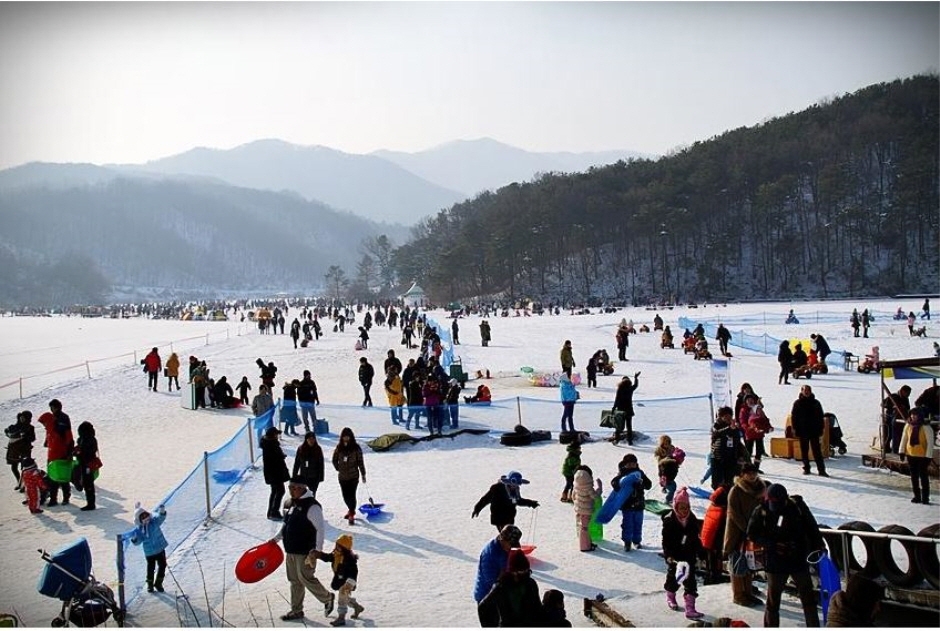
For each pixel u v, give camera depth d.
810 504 14.35
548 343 49.94
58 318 127.75
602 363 34.94
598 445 20.78
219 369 41.50
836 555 10.10
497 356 42.81
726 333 40.84
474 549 12.92
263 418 21.66
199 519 14.95
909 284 112.62
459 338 54.75
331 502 16.11
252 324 86.12
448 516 14.81
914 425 14.19
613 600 10.50
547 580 11.45
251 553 10.70
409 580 11.62
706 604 10.28
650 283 129.50
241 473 18.77
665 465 14.70
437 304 140.12
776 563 8.93
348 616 10.43
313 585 10.41
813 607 8.92
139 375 39.84
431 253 169.25
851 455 18.45
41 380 39.06
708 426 22.41
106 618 10.41
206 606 11.01
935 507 13.97
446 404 22.81
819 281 119.88
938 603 9.01
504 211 138.00
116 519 15.68
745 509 9.88
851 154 128.75
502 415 24.39
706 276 125.81
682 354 42.22
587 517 12.67
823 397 27.05
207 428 25.80
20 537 14.62
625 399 20.95
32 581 12.43
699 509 14.48
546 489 16.45
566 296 130.50
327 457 20.33
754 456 18.59
